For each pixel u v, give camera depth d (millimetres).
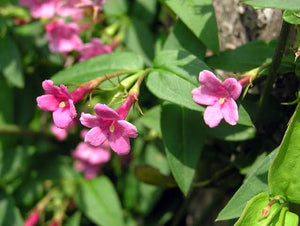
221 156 147
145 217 180
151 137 179
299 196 99
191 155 129
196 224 164
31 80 195
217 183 145
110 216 174
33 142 195
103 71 127
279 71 120
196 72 118
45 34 190
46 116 197
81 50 167
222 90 104
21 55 192
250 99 134
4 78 190
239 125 131
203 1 126
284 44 111
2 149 190
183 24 134
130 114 176
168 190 180
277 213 98
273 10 133
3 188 182
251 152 137
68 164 190
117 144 105
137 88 114
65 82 126
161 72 120
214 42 125
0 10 183
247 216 96
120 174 189
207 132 131
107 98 175
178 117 132
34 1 174
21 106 193
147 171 141
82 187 181
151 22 177
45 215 187
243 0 100
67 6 161
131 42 170
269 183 100
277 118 132
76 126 194
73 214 186
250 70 126
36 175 189
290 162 99
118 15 177
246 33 141
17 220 176
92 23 171
